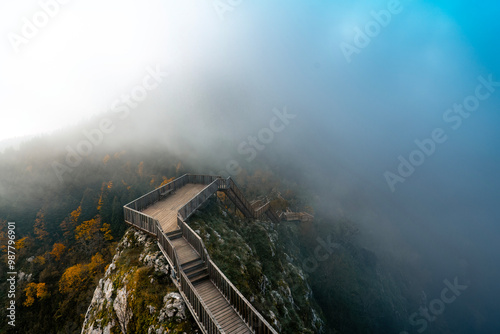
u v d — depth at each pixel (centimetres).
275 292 1576
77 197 7375
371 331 3033
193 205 1684
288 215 4016
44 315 4131
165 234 1174
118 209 6031
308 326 1728
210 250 1376
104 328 999
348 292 3300
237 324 759
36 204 6900
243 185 8688
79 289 4384
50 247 5691
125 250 1319
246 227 2361
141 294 961
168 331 803
